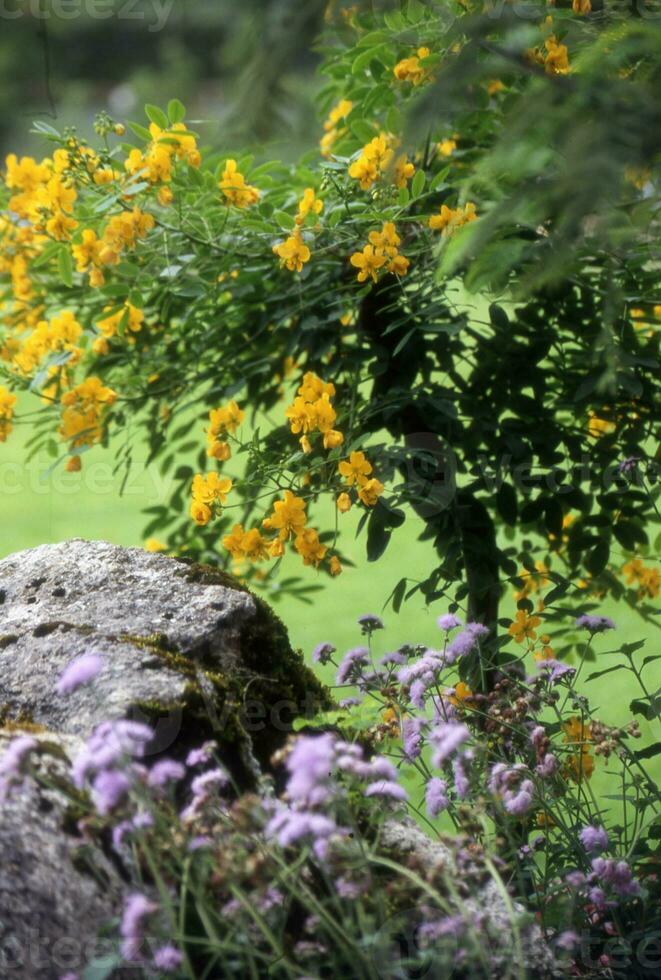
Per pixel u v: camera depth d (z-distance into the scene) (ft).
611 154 3.84
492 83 7.72
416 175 7.55
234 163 8.07
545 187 4.05
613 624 7.29
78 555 7.23
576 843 6.07
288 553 16.78
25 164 8.55
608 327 5.03
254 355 8.93
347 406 8.35
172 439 9.50
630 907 6.12
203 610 6.63
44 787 5.11
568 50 6.66
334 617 16.25
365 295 8.08
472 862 5.52
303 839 4.62
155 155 7.98
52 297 9.66
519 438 8.06
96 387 8.48
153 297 8.91
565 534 8.55
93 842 4.97
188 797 5.57
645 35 4.18
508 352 8.26
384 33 7.63
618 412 8.35
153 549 9.53
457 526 7.89
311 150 9.59
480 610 8.21
